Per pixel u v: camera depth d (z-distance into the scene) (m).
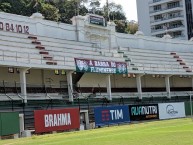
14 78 44.09
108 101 49.03
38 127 31.81
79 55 49.91
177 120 40.62
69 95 44.69
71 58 47.78
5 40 42.03
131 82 61.47
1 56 38.75
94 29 57.94
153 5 124.94
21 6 77.75
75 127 35.75
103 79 55.91
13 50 41.69
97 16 58.38
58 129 33.75
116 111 41.62
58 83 49.56
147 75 63.50
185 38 119.25
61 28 53.53
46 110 32.81
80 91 50.94
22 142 21.30
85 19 56.56
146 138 18.30
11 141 23.08
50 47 47.19
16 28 47.28
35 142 20.48
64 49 48.94
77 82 51.25
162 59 64.00
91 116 42.91
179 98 62.00
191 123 31.47
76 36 55.50
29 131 31.58
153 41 68.94
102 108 39.88
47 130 32.59
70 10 90.31
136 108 44.47
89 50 52.59
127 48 60.34
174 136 18.38
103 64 50.00
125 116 42.75
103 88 55.78
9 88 42.62
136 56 60.12
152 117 46.56
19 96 38.47
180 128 25.25
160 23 123.56
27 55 42.22
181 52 70.25
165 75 62.66
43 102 39.97
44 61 43.72
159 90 66.25
